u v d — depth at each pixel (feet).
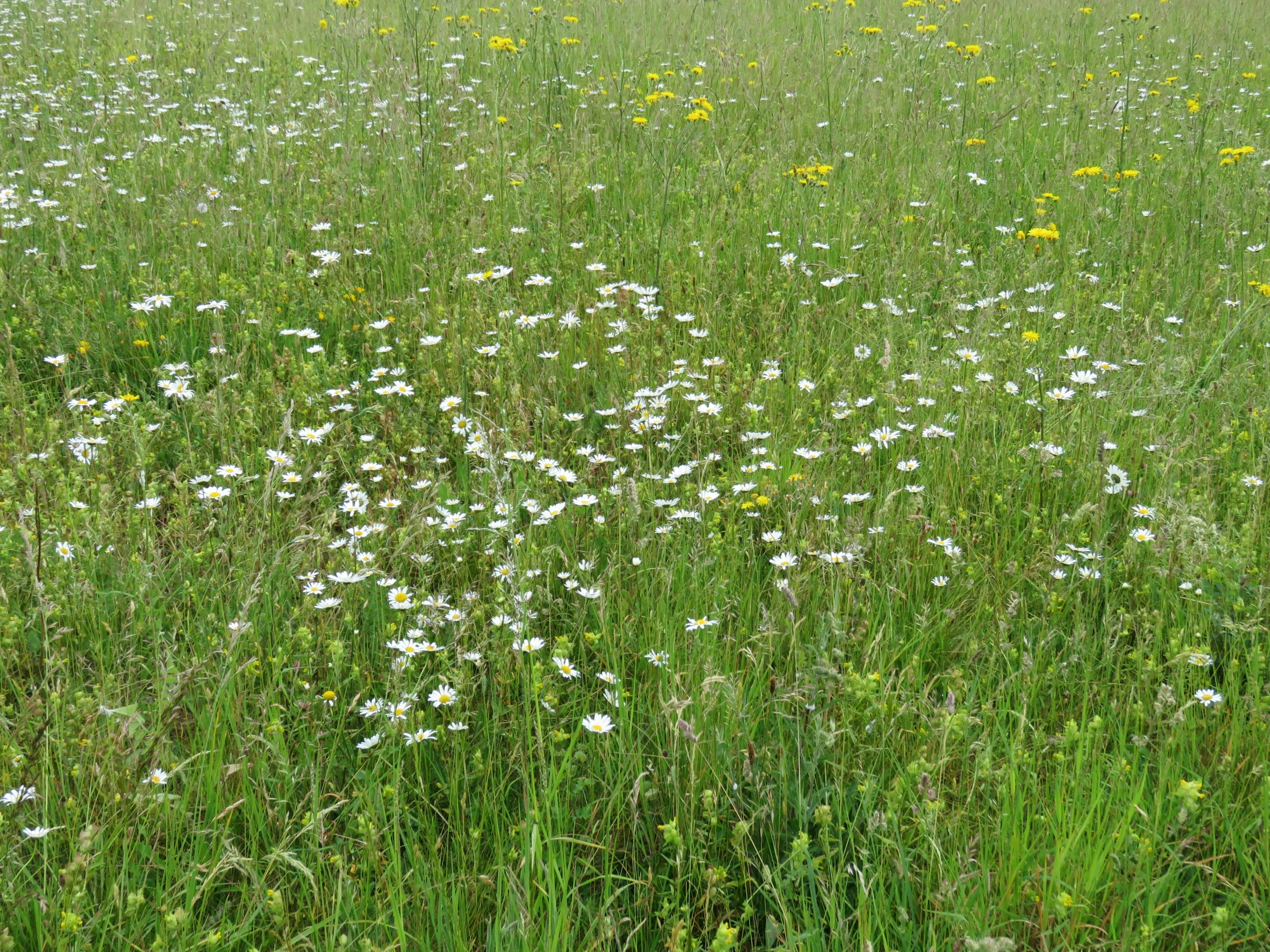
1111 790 7.84
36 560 8.45
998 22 43.09
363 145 24.07
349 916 7.02
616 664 9.36
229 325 16.56
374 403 14.53
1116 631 9.48
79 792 7.66
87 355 15.44
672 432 13.94
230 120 26.68
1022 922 6.91
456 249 18.86
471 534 11.16
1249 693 8.75
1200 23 43.16
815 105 30.12
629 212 20.39
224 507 11.72
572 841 7.82
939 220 21.13
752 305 17.53
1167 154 25.64
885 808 7.75
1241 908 7.29
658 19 42.22
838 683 8.31
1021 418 13.89
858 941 6.80
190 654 9.66
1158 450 12.37
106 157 23.21
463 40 35.55
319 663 9.53
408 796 8.32
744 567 11.03
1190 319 16.65
